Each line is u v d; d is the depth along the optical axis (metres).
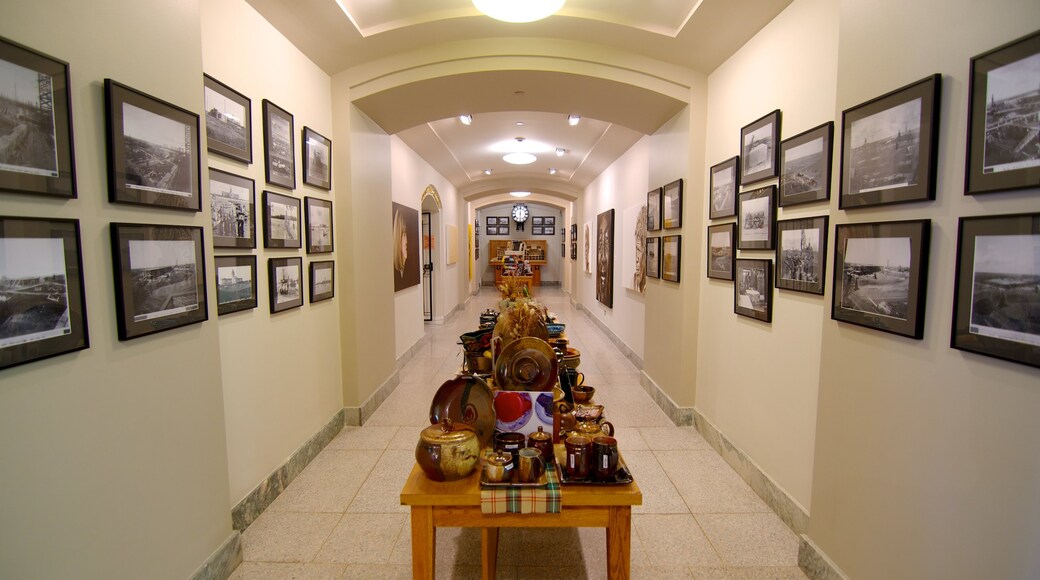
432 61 3.27
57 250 1.22
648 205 4.40
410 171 5.99
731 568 2.00
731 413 2.95
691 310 3.51
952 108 1.31
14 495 1.14
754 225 2.64
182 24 1.70
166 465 1.62
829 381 1.84
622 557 1.53
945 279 1.33
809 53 2.18
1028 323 1.11
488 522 1.51
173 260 1.63
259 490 2.38
